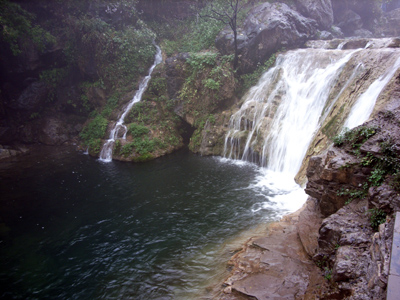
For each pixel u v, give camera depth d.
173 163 16.52
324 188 7.62
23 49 21.33
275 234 8.65
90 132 20.47
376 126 7.28
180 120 19.73
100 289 7.36
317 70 16.06
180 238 9.28
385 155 6.42
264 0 23.53
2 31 19.97
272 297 6.04
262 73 19.08
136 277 7.67
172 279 7.46
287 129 15.07
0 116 21.47
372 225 5.70
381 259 4.43
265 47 19.16
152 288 7.21
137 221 10.52
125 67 22.36
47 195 13.04
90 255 8.77
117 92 21.98
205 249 8.61
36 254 8.96
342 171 7.04
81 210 11.58
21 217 11.23
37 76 22.72
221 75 18.42
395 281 3.68
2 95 21.75
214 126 18.12
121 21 24.59
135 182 14.06
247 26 20.38
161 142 18.31
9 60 21.23
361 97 11.42
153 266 8.04
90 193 13.07
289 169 14.10
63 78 23.33
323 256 6.49
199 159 17.02
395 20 31.17
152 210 11.24
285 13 19.84
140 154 17.42
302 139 14.05
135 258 8.47
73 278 7.84
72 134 22.39
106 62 22.16
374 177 6.35
